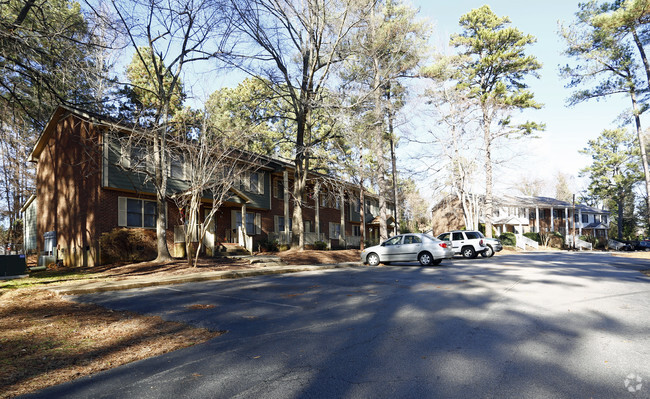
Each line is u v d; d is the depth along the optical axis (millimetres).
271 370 4793
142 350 5707
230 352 5562
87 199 19438
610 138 66250
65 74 12633
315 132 37312
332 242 37688
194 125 18297
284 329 6828
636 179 61281
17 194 29922
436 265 18719
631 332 6223
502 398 3887
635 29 26359
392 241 19500
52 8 14398
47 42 12672
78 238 19812
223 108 23844
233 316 7883
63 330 6855
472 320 7172
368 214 45625
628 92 28766
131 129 18625
